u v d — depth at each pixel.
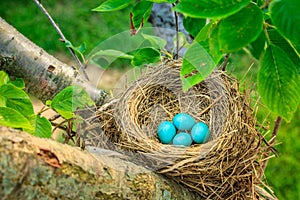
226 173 1.02
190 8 0.82
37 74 1.11
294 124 1.81
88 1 2.94
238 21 0.82
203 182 1.01
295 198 1.64
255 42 0.89
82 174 0.89
